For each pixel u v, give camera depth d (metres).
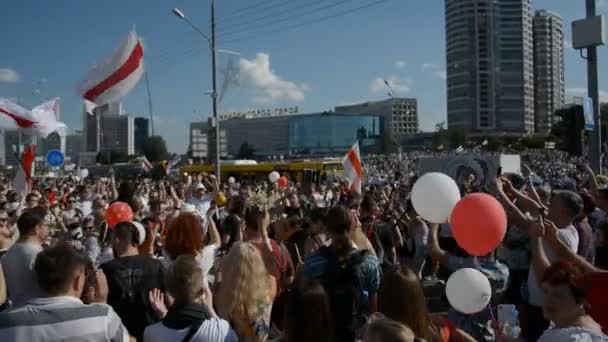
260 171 40.78
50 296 3.19
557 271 3.28
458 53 141.00
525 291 5.91
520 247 6.99
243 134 179.00
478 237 4.39
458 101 140.75
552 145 33.84
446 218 4.91
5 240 6.48
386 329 2.83
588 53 10.91
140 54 8.92
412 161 58.53
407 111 161.50
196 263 3.79
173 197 12.84
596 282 3.72
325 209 6.14
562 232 5.32
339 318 4.28
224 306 4.07
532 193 5.94
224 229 7.66
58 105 10.08
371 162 70.81
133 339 4.10
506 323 4.39
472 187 14.99
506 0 138.38
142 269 4.47
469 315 4.89
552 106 143.88
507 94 138.75
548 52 144.12
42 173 49.94
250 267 4.12
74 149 85.38
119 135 94.50
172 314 3.63
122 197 9.00
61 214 11.06
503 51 139.00
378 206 12.66
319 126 159.25
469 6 138.50
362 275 4.41
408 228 10.84
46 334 3.04
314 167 38.44
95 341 3.15
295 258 7.22
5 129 9.62
